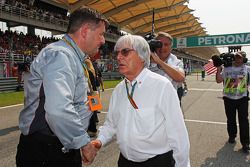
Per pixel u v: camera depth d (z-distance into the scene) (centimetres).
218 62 492
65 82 154
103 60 2780
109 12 2958
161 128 182
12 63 1572
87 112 182
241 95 465
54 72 153
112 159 425
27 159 172
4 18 1902
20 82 1447
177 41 2803
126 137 184
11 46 1898
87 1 2473
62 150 170
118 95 198
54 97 149
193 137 557
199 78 3472
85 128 183
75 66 166
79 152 187
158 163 183
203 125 673
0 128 616
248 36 2564
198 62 9456
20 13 2034
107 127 213
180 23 4347
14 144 493
